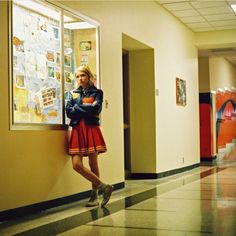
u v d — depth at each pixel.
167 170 8.86
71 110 4.81
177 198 5.46
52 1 4.93
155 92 8.34
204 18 9.88
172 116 9.38
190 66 11.01
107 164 6.15
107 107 6.23
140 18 7.64
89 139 4.79
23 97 4.39
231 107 17.16
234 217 4.17
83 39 5.64
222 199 5.33
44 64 4.79
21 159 4.29
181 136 10.00
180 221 3.99
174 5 8.77
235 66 18.20
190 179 7.99
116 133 6.49
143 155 8.34
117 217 4.22
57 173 4.87
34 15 4.64
